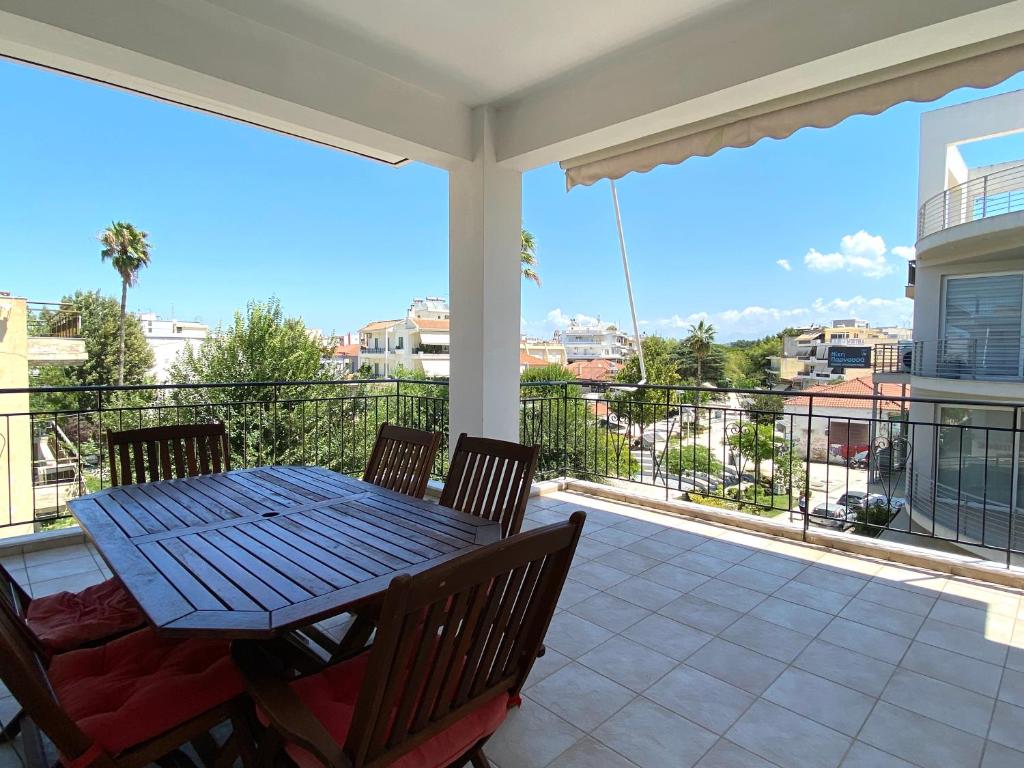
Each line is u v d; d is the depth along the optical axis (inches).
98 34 82.4
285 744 43.6
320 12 94.9
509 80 120.1
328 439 206.7
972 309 334.0
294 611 44.1
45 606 64.6
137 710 45.1
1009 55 80.8
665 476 160.6
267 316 507.5
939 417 329.1
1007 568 105.1
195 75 92.7
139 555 55.9
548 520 141.6
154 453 93.4
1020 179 307.4
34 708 37.7
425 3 92.1
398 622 34.3
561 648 82.0
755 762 59.5
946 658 79.6
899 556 114.3
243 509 72.6
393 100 118.9
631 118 109.9
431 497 162.6
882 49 83.7
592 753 60.6
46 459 277.3
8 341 358.0
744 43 94.1
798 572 109.8
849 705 69.2
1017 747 61.9
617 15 95.2
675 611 93.5
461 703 44.2
